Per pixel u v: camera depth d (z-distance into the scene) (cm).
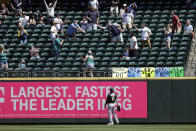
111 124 7906
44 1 11106
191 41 9875
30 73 8288
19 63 9750
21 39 10406
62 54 9956
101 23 10881
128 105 8106
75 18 11150
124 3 11444
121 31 10312
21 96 8244
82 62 9725
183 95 8025
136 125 7806
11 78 8250
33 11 11688
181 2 11031
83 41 10262
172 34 10006
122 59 9575
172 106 8050
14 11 11519
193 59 9325
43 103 8219
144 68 8206
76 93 8194
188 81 8025
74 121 8175
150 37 10156
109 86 8150
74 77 8219
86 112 8169
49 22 10956
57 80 8206
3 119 8231
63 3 11612
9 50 10275
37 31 10744
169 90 8050
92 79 8169
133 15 10625
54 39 10038
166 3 11062
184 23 10444
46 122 8194
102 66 9581
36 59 9900
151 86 8088
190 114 8019
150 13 10888
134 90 8100
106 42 10175
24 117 8219
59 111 8206
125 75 8219
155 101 8062
